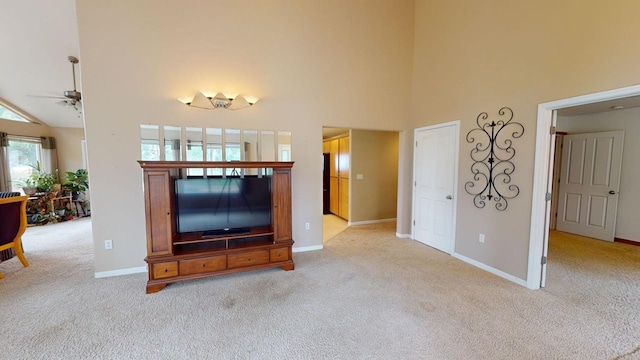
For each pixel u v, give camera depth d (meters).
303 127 3.76
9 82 5.08
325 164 6.93
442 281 2.88
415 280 2.90
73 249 3.91
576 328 2.05
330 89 3.87
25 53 4.41
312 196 3.89
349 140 5.59
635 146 4.05
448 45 3.65
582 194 4.62
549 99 2.53
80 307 2.34
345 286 2.76
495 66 3.03
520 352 1.80
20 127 6.02
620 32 2.06
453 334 1.99
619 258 3.52
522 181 2.78
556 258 3.53
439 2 3.79
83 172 6.64
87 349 1.82
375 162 5.75
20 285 2.75
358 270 3.18
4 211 3.00
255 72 3.47
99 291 2.64
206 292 2.63
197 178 3.01
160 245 2.68
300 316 2.22
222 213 3.07
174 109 3.14
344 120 3.98
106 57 2.87
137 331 2.02
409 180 4.50
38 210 5.66
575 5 2.32
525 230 2.76
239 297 2.53
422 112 4.15
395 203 6.00
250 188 3.16
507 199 2.93
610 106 3.95
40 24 3.89
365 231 5.05
